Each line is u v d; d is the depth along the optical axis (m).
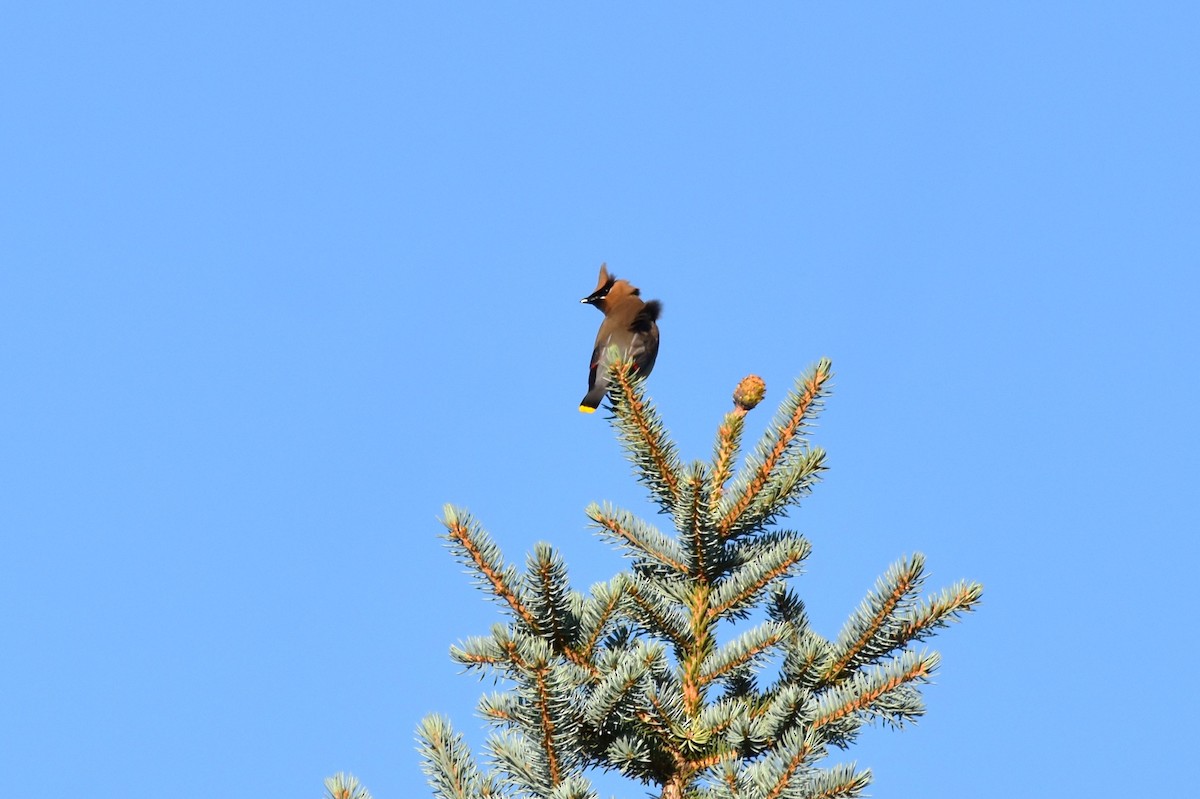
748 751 10.73
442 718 10.63
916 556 10.99
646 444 12.11
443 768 10.35
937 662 10.52
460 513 10.98
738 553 11.90
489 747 10.62
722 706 10.84
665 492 12.11
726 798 9.41
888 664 10.60
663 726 10.73
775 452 12.04
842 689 10.70
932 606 11.01
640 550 11.93
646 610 11.38
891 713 10.54
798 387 12.13
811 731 9.53
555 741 10.41
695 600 11.68
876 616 11.08
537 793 10.48
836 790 9.74
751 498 11.95
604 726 10.76
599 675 10.84
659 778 11.05
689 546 11.73
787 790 9.45
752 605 11.59
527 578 10.90
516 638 10.37
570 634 11.09
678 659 11.58
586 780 9.78
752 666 11.23
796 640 11.56
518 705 10.74
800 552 11.44
